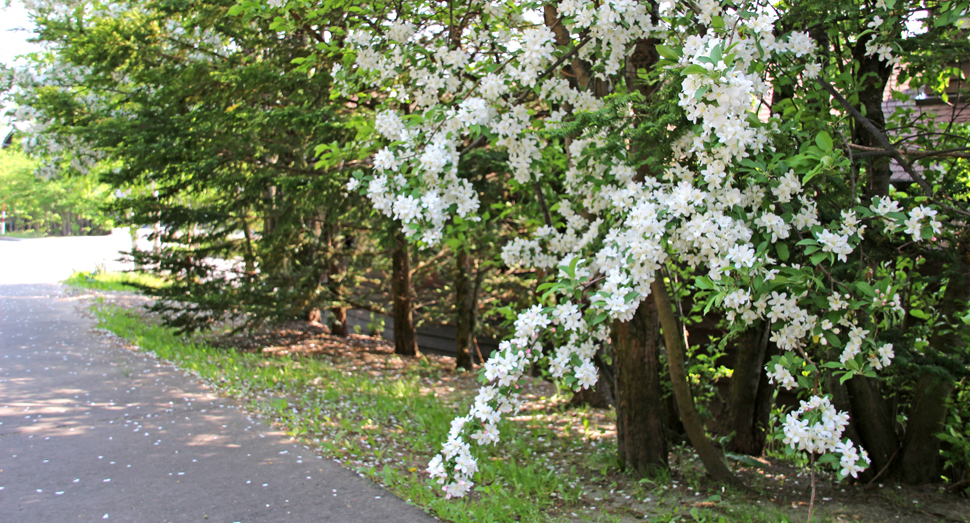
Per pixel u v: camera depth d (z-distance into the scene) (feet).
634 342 14.26
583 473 14.84
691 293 18.02
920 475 13.52
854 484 13.78
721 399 18.69
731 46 7.47
